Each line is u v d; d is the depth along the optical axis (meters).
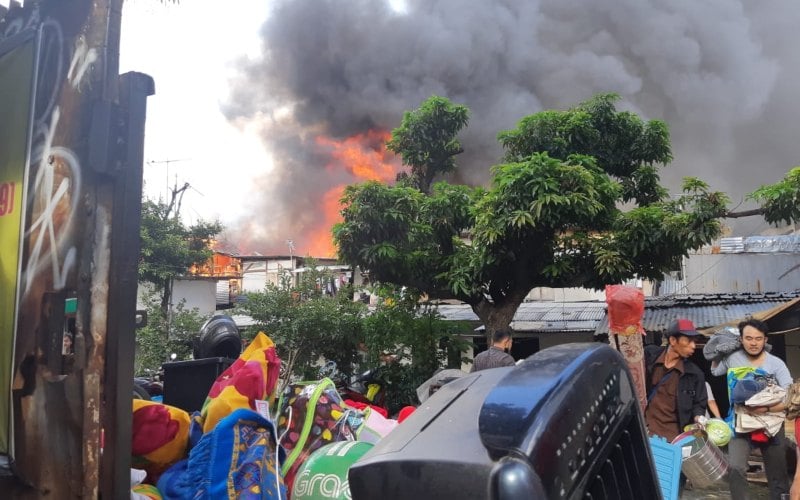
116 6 1.62
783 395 4.50
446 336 9.80
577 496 1.01
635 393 1.29
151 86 1.67
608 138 9.71
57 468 1.51
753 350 4.79
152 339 11.61
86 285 1.51
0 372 1.69
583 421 1.05
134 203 1.59
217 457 2.05
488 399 1.03
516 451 0.92
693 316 10.67
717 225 7.73
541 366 1.10
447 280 8.77
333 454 2.27
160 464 2.24
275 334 10.14
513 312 8.90
